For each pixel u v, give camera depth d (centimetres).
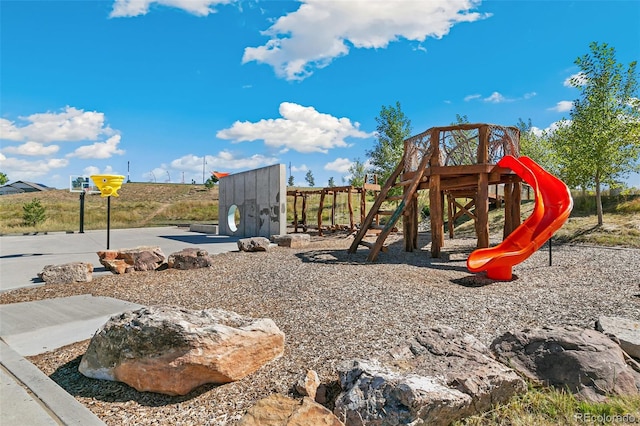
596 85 1124
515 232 676
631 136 1068
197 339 267
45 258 974
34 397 264
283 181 1472
